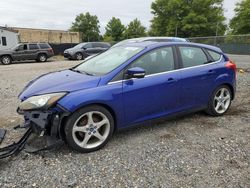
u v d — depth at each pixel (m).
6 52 21.41
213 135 4.64
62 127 3.91
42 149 3.88
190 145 4.24
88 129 3.99
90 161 3.75
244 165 3.64
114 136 4.59
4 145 4.23
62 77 4.43
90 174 3.43
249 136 4.60
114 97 4.12
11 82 10.55
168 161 3.75
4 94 8.05
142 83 4.42
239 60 15.91
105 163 3.70
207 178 3.34
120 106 4.22
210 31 60.38
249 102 6.75
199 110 5.33
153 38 10.77
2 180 3.29
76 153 3.96
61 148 4.11
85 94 3.90
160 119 4.79
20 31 53.75
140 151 4.04
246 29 58.22
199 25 58.56
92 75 4.35
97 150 4.07
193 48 5.25
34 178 3.34
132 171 3.50
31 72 14.03
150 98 4.52
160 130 4.85
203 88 5.21
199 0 58.88
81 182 3.27
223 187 3.16
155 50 4.73
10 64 21.20
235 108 6.23
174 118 5.46
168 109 4.82
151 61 4.63
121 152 4.01
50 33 57.31
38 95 3.89
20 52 22.05
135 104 4.38
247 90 8.09
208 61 5.39
